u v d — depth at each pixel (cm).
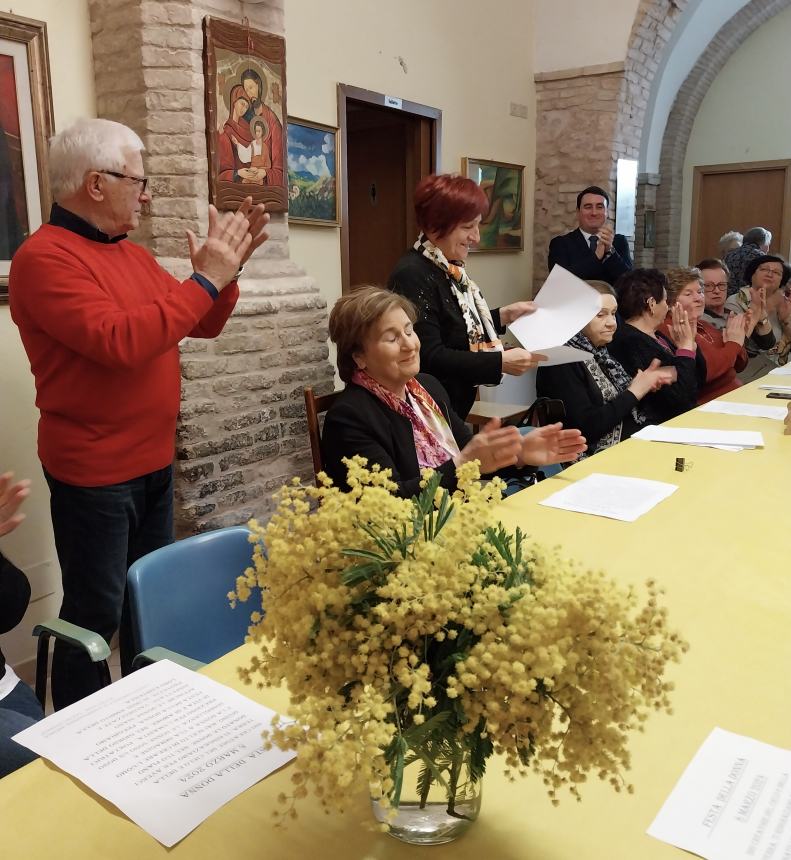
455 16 496
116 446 215
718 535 172
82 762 100
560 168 589
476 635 75
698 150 808
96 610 223
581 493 203
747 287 483
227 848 85
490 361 267
